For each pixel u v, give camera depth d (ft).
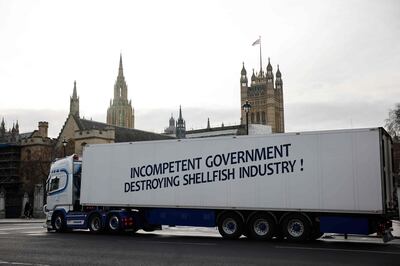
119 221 75.77
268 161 66.59
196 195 70.79
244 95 588.91
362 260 43.93
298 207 63.87
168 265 40.81
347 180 61.72
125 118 560.61
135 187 75.97
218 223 69.56
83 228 79.66
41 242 62.03
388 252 50.65
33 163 252.62
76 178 83.92
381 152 60.59
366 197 60.49
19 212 165.48
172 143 74.08
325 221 62.64
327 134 63.72
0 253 49.47
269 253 49.49
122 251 51.42
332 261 43.16
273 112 571.28
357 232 61.26
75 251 51.42
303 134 65.10
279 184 65.46
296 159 64.90
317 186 63.21
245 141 68.64
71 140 260.83
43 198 159.94
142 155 76.28
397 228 95.61
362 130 61.82
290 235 64.28
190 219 71.67
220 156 69.97
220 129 339.77
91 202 79.51
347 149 62.28
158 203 73.56
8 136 438.40
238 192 67.87
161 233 83.41
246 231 68.03
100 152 80.33
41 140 272.72
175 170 73.05
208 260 43.91
